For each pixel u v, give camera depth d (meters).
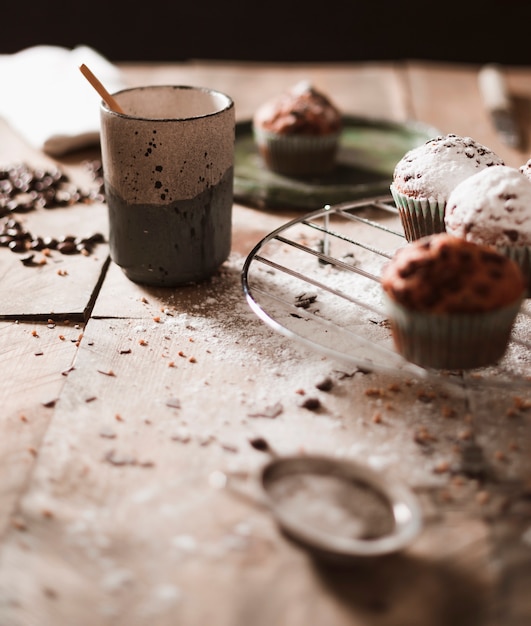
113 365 0.64
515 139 0.97
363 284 0.72
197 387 0.62
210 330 0.67
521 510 0.53
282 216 0.84
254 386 0.62
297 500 0.52
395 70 1.21
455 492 0.54
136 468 0.56
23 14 1.68
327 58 1.74
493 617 0.49
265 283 0.73
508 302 0.58
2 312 0.69
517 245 0.62
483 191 0.63
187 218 0.70
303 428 0.59
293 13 1.70
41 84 1.03
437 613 0.49
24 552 0.51
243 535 0.52
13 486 0.55
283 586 0.50
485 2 1.69
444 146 0.68
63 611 0.49
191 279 0.72
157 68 1.19
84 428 0.59
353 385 0.62
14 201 0.86
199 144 0.68
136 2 1.68
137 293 0.72
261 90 1.13
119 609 0.49
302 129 0.89
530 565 0.51
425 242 0.60
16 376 0.63
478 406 0.60
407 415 0.60
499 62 1.75
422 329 0.59
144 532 0.52
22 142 0.98
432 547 0.52
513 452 0.57
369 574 0.50
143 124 0.67
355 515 0.51
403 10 1.70
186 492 0.54
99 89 0.70
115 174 0.69
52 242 0.79
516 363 0.64
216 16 1.70
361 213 0.83
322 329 0.67
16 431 0.59
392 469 0.56
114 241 0.72
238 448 0.57
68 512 0.53
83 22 1.69
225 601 0.49
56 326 0.69
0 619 0.48
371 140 0.99
